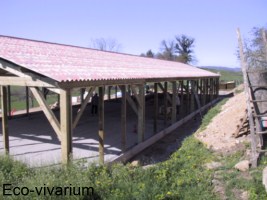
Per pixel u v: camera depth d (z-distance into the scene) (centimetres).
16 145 1129
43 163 838
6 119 934
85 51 1578
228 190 659
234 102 1777
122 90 1055
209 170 768
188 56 7188
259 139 845
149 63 2020
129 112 2009
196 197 643
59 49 1316
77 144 1166
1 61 817
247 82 878
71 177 655
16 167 716
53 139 1222
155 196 636
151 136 1322
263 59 2048
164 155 1145
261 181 671
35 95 794
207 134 1188
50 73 764
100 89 917
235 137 1014
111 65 1281
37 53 1005
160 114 1895
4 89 918
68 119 766
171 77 1526
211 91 2736
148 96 2822
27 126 1473
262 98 897
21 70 796
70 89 769
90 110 2064
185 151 1019
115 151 1071
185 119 1850
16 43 1088
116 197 628
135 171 781
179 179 725
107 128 1482
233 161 821
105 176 723
